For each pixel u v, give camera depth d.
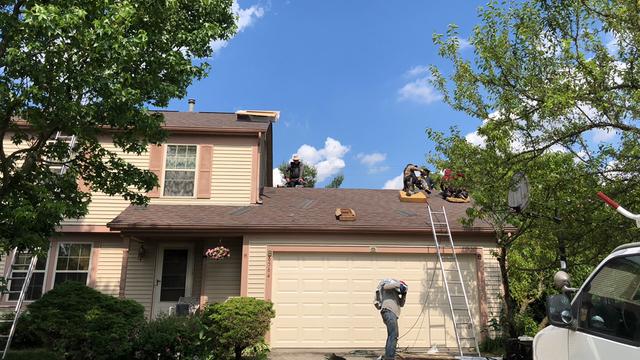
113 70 7.42
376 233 13.05
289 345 12.34
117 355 9.80
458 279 13.07
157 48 8.61
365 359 10.86
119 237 14.41
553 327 3.96
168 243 13.99
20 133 9.11
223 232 12.86
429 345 12.56
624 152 8.18
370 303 12.75
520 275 13.17
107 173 9.52
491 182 9.23
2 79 7.15
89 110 7.55
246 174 14.93
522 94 8.29
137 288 13.65
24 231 7.95
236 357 10.59
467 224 10.57
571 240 8.75
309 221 13.14
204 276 13.46
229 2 10.40
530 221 10.25
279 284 12.70
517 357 5.68
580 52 7.31
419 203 15.56
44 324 9.58
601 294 3.57
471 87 9.58
